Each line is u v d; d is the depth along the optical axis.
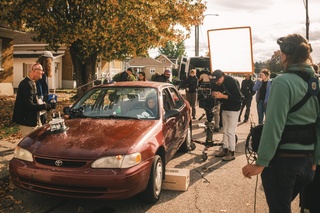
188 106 6.81
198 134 8.98
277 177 2.26
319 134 2.31
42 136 4.12
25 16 12.38
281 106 2.16
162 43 14.42
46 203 4.12
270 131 2.17
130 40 12.87
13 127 8.84
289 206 2.29
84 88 15.39
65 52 28.33
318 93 2.23
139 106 4.96
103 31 11.91
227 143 6.38
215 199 4.34
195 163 6.05
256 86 9.75
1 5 11.77
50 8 12.69
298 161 2.23
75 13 13.02
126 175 3.54
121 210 3.93
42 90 5.85
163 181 4.64
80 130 4.23
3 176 4.84
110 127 4.32
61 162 3.64
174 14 13.75
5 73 19.38
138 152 3.74
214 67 6.42
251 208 4.06
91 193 3.55
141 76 11.21
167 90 5.83
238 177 5.27
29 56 27.55
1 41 18.89
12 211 3.88
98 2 11.62
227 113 6.25
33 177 3.67
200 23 14.48
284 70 2.37
